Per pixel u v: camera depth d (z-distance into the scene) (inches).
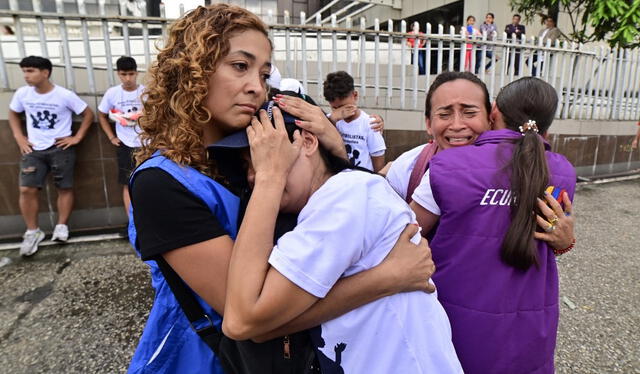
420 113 205.8
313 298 33.8
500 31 409.1
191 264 36.2
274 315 33.2
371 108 197.9
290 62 182.7
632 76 282.0
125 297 120.5
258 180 36.9
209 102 39.2
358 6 533.6
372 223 36.4
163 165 37.6
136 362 42.2
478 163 48.6
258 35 39.9
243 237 34.9
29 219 150.8
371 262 36.7
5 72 160.2
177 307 42.2
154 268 44.2
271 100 42.3
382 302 37.3
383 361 36.7
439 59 212.2
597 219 190.4
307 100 46.7
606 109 278.2
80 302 117.7
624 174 285.1
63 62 181.0
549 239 47.7
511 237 45.5
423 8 472.4
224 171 41.1
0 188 160.9
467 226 47.7
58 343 99.3
